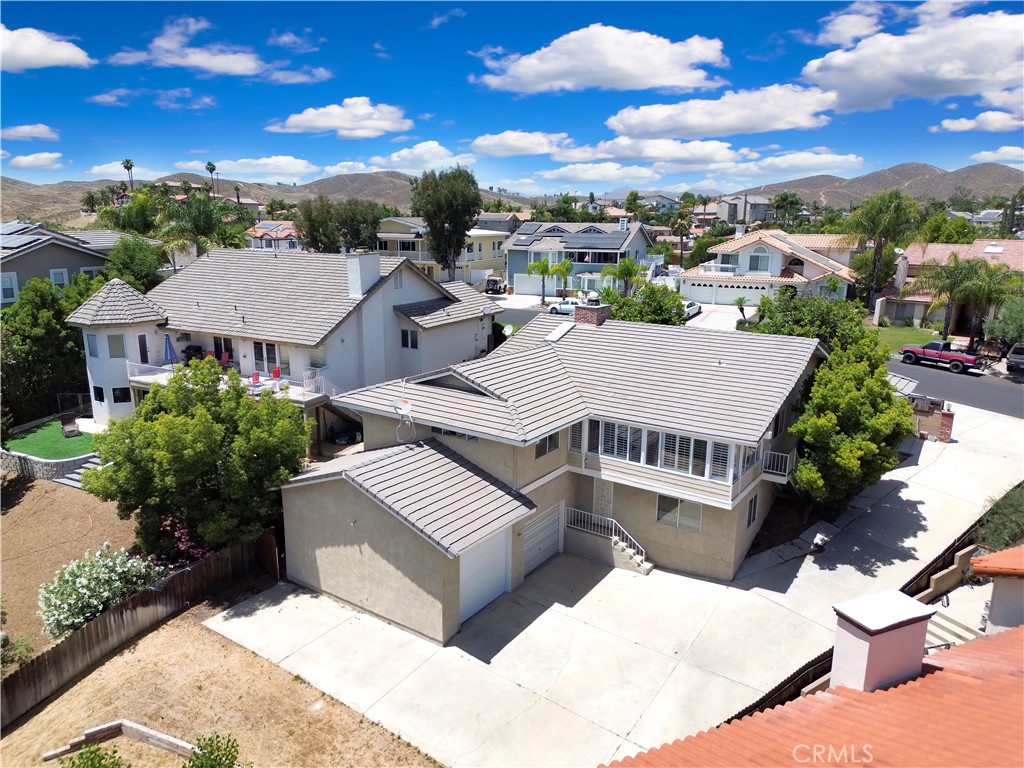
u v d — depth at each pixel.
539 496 20.19
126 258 41.53
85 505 25.05
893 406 20.36
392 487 17.42
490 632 17.44
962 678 9.02
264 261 36.16
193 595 19.11
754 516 21.27
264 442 19.59
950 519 22.55
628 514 21.12
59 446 29.38
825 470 20.06
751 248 63.19
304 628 17.73
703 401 19.78
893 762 6.97
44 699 15.61
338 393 30.52
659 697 14.98
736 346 22.28
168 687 15.30
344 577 18.77
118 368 30.98
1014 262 54.97
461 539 16.33
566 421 19.48
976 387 38.09
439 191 62.97
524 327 27.97
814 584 19.28
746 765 7.63
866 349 22.09
